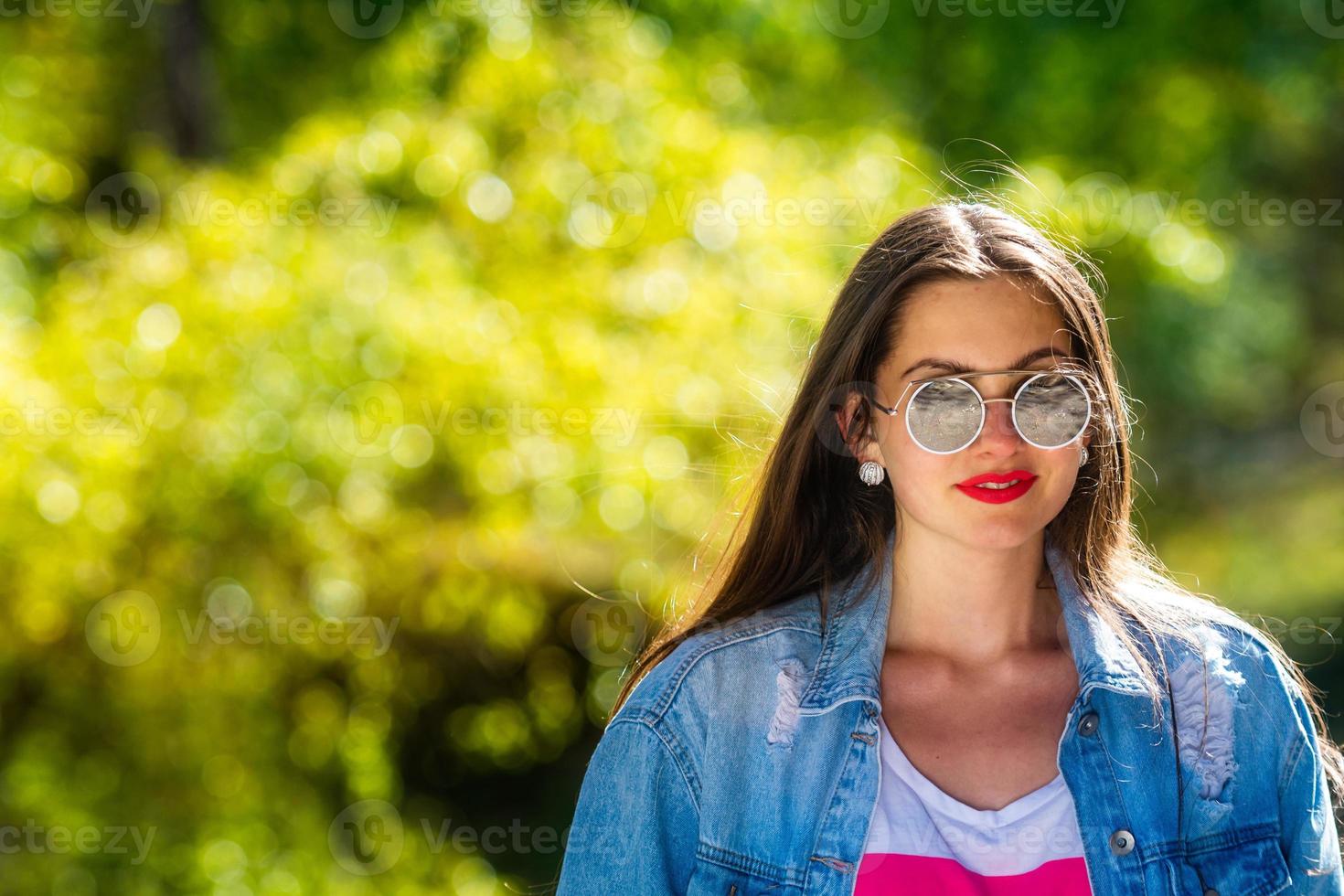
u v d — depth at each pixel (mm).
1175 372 14797
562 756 13602
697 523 8320
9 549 8094
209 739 9180
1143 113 14742
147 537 8531
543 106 9312
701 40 12117
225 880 8859
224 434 8000
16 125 10367
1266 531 18203
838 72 13367
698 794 3363
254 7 13406
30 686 9680
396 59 10305
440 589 9203
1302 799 3473
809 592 3613
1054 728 3389
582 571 8930
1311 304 18281
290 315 8273
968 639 3477
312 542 8500
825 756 3346
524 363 8438
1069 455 3285
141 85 12680
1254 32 15055
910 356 3320
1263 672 3494
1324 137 17312
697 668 3436
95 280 9133
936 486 3270
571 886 3373
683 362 8508
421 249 8758
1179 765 3387
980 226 3400
